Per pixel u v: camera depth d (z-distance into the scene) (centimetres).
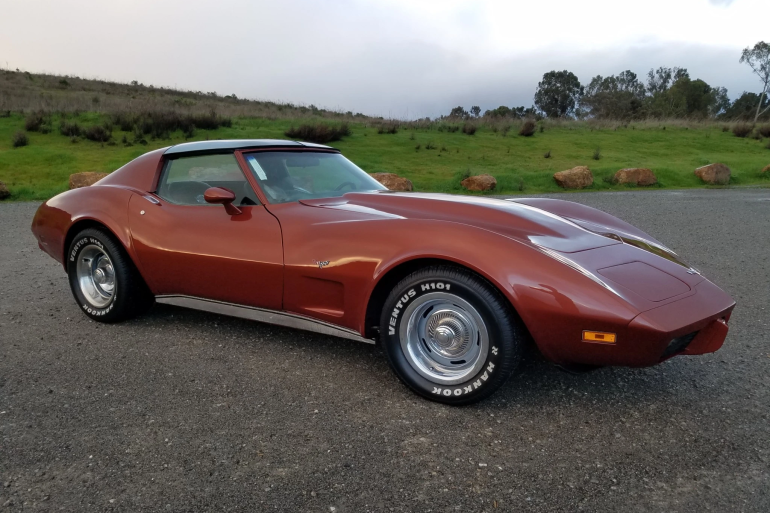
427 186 1424
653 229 789
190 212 324
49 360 301
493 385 237
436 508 178
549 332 226
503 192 1419
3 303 412
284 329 352
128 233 338
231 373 284
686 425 233
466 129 2469
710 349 248
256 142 339
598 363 228
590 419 238
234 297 307
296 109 3859
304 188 324
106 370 287
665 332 214
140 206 341
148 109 2319
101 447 213
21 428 227
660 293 235
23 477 193
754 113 5638
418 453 210
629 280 238
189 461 204
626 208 1038
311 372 286
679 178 1706
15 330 351
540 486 190
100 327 357
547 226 273
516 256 232
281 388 267
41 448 212
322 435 223
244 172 315
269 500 181
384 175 1245
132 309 358
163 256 324
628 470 200
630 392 265
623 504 180
